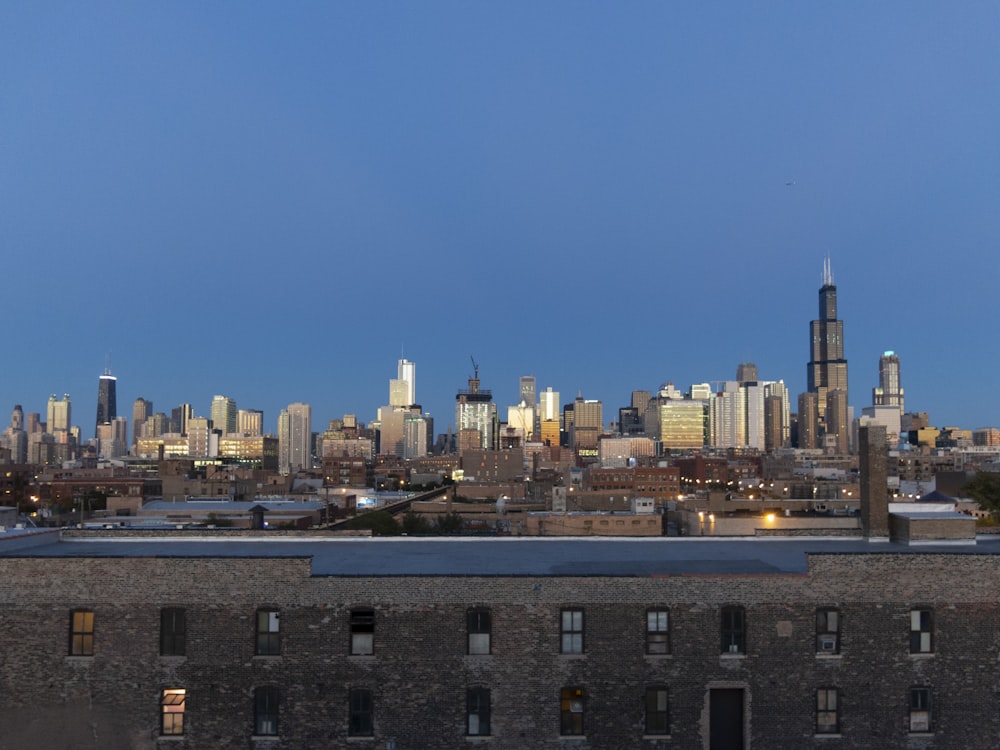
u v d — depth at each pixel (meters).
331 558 37.62
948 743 32.06
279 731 31.64
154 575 32.25
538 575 32.19
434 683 31.73
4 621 32.22
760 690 31.94
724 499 137.50
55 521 139.38
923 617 32.62
